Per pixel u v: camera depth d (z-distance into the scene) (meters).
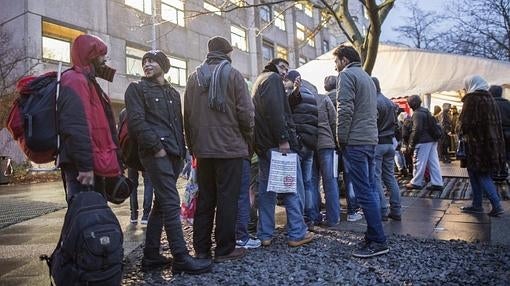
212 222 4.18
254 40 30.53
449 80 9.49
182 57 24.06
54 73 3.16
